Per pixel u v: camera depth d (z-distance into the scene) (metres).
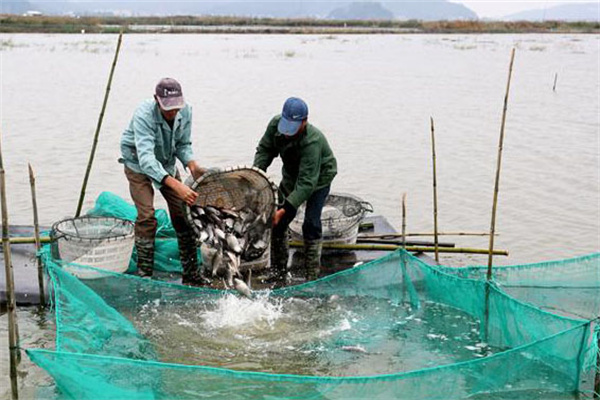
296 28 92.31
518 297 7.22
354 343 6.25
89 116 19.06
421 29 93.88
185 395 4.76
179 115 7.04
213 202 7.39
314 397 4.72
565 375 5.39
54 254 7.17
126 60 36.44
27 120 18.36
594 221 10.72
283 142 7.24
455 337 6.40
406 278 7.00
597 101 23.75
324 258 8.17
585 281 7.20
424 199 11.84
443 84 28.84
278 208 7.41
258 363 5.86
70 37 56.88
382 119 19.72
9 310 5.02
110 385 4.74
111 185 12.17
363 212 8.25
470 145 16.23
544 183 12.88
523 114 20.86
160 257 7.86
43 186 11.97
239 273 6.98
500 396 5.17
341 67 35.84
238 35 70.12
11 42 46.72
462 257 9.18
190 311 6.76
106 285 6.54
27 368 5.80
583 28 99.00
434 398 4.95
